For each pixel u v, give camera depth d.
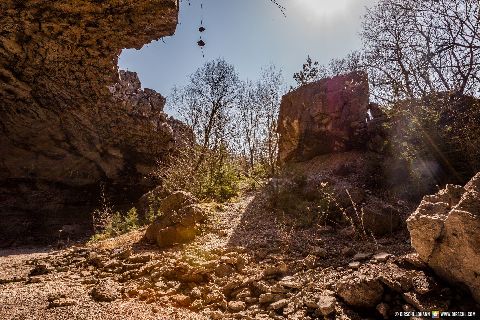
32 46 11.01
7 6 8.33
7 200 17.05
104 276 5.08
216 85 18.22
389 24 11.66
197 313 3.56
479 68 7.95
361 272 3.71
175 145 19.66
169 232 6.39
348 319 2.99
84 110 15.79
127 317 3.43
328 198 6.26
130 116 17.25
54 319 3.44
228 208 8.33
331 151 11.15
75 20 8.97
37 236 16.47
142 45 10.43
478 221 3.05
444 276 3.26
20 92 13.98
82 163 18.33
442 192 3.79
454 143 6.42
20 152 16.72
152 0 7.95
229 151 15.20
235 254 5.14
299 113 12.28
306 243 5.23
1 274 6.11
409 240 4.75
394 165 7.31
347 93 11.09
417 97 7.82
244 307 3.59
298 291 3.67
